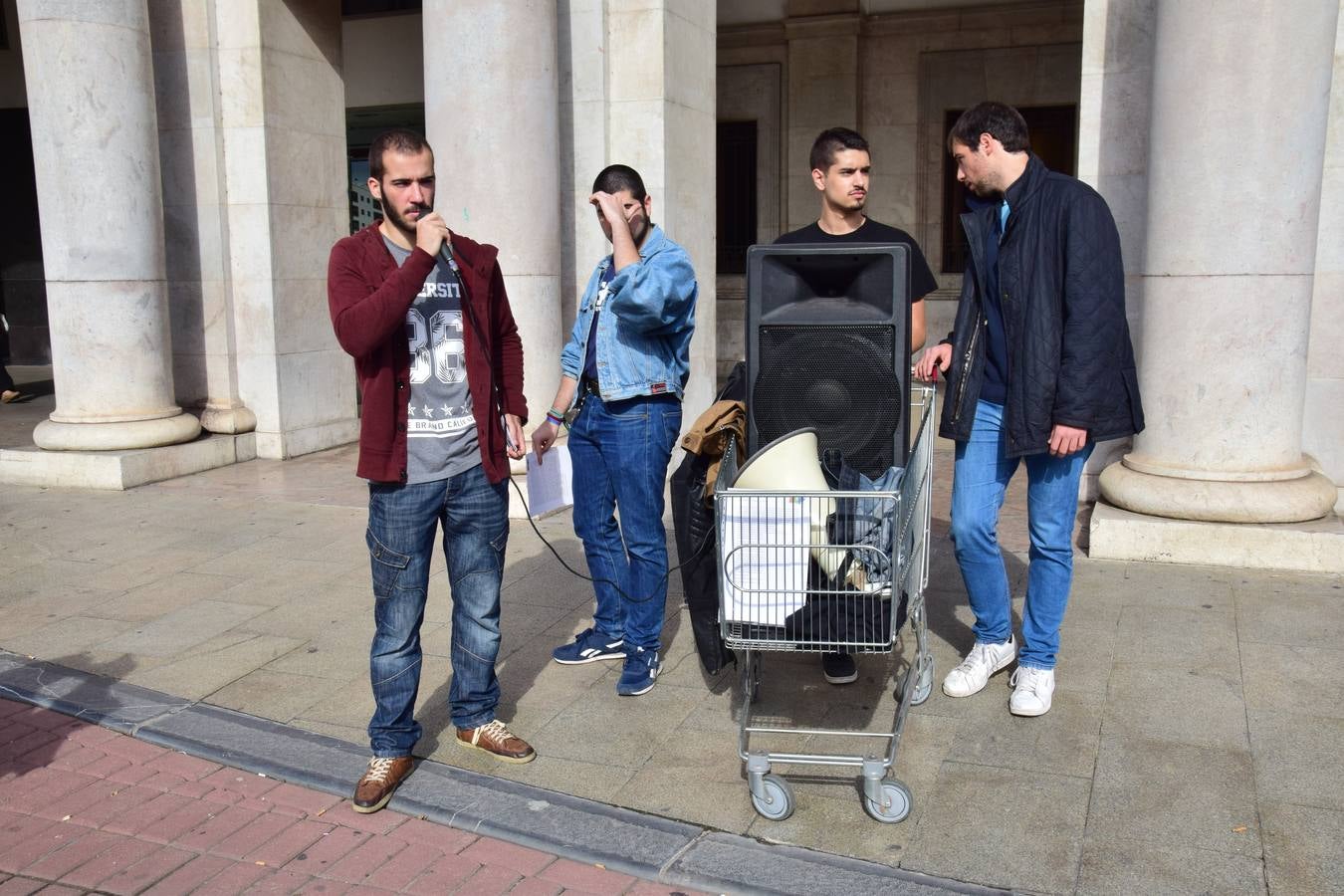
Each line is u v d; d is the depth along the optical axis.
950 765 3.58
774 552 3.17
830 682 4.23
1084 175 6.52
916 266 4.28
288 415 8.85
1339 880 2.91
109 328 7.90
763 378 3.60
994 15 11.88
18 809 3.48
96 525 6.80
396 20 12.62
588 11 7.30
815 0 12.17
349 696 4.25
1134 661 4.35
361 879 3.07
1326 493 5.58
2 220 14.33
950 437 3.88
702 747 3.77
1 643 4.84
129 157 7.79
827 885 2.94
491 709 3.77
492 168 6.73
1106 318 3.56
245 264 8.63
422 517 3.42
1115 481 5.87
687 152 7.79
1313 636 4.55
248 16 8.27
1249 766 3.51
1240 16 5.18
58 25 7.48
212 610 5.23
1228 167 5.30
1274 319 5.40
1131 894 2.87
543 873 3.09
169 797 3.55
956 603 5.11
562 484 4.26
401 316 3.18
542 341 6.96
